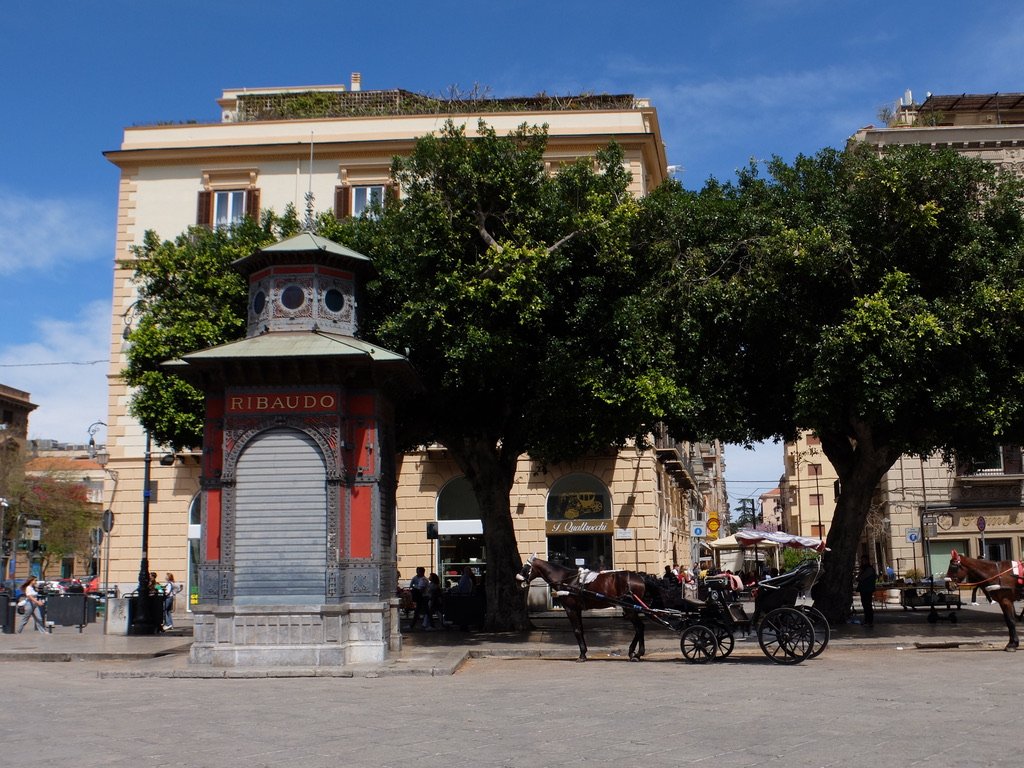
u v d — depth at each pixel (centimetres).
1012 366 1958
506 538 2323
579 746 862
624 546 3500
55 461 6994
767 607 1667
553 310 1991
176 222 3709
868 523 4616
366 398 1638
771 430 2361
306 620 1552
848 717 1003
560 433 2225
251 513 1585
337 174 3700
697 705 1102
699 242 2156
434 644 1945
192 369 1627
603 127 3656
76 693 1314
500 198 1945
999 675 1377
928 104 4369
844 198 2023
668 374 2000
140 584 2503
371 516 1602
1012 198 2053
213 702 1198
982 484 3994
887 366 1848
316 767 791
